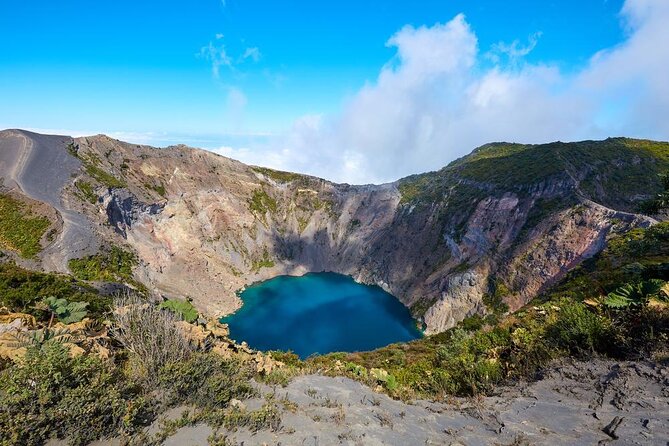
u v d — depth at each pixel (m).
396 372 16.62
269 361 13.13
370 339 91.00
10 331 11.04
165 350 8.67
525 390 9.49
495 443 6.96
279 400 8.12
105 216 89.69
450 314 92.25
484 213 108.25
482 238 103.06
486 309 84.19
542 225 87.31
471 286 93.19
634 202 91.56
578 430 6.95
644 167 101.62
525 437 6.97
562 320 11.84
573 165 102.62
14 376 6.29
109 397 6.27
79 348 9.32
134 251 83.69
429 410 9.14
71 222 72.88
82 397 6.06
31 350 7.64
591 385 8.69
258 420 6.68
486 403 9.22
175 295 98.69
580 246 75.50
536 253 83.44
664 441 5.86
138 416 6.52
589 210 79.31
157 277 101.56
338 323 101.19
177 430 6.25
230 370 8.86
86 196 88.25
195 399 7.24
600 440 6.44
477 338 16.23
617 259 39.06
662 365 8.35
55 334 10.38
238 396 7.77
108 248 72.50
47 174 85.50
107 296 30.88
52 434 5.74
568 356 10.64
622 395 7.77
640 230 49.78
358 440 6.71
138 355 8.88
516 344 12.69
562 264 76.94
